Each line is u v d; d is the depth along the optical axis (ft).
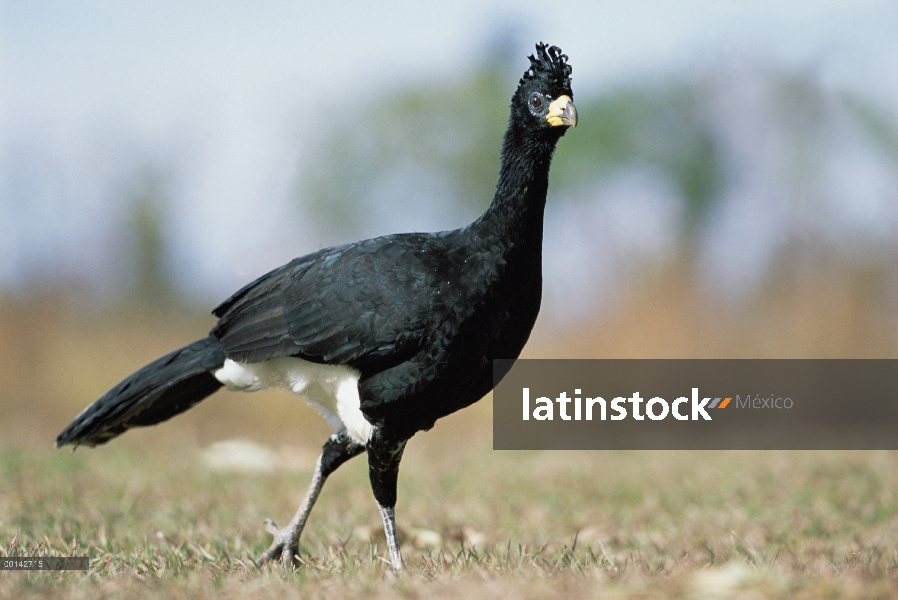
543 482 43.14
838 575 21.86
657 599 19.97
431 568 25.09
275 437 62.75
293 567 26.08
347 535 31.50
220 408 71.00
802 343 72.08
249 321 27.76
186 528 31.76
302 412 70.44
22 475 42.73
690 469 45.96
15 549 27.20
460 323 25.94
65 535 29.89
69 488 39.24
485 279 26.16
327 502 38.34
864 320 72.49
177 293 86.53
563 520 34.81
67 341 78.33
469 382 26.55
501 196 26.84
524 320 27.14
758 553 26.53
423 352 26.00
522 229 26.55
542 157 27.07
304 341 26.71
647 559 26.63
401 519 34.53
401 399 26.25
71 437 29.32
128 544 28.99
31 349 76.95
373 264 26.40
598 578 22.04
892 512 34.30
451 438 62.39
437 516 35.29
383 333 25.89
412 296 25.86
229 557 27.35
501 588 21.17
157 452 53.52
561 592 20.70
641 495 39.70
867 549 27.48
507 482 43.19
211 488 41.01
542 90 26.96
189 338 82.74
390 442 26.73
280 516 35.24
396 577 23.34
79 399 72.84
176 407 30.48
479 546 29.96
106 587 22.58
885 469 44.16
